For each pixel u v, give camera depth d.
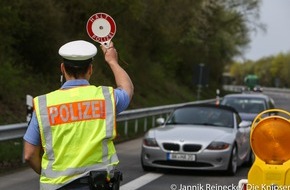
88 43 8.30
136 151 32.66
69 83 8.24
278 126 11.61
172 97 91.44
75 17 43.03
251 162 28.05
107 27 8.98
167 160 23.83
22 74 44.97
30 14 44.88
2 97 39.28
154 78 90.38
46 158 8.01
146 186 21.25
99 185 7.81
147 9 59.41
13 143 30.14
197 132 24.52
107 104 8.13
